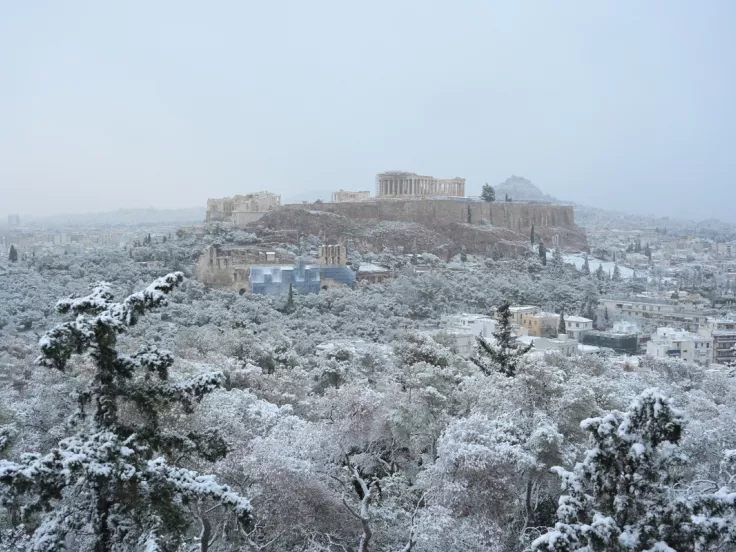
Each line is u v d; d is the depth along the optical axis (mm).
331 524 29500
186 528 18500
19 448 33281
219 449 20547
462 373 62250
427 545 26250
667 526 17625
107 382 18812
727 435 36156
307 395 61500
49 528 17734
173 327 102125
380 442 45656
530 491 32094
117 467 16656
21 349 79438
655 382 60844
